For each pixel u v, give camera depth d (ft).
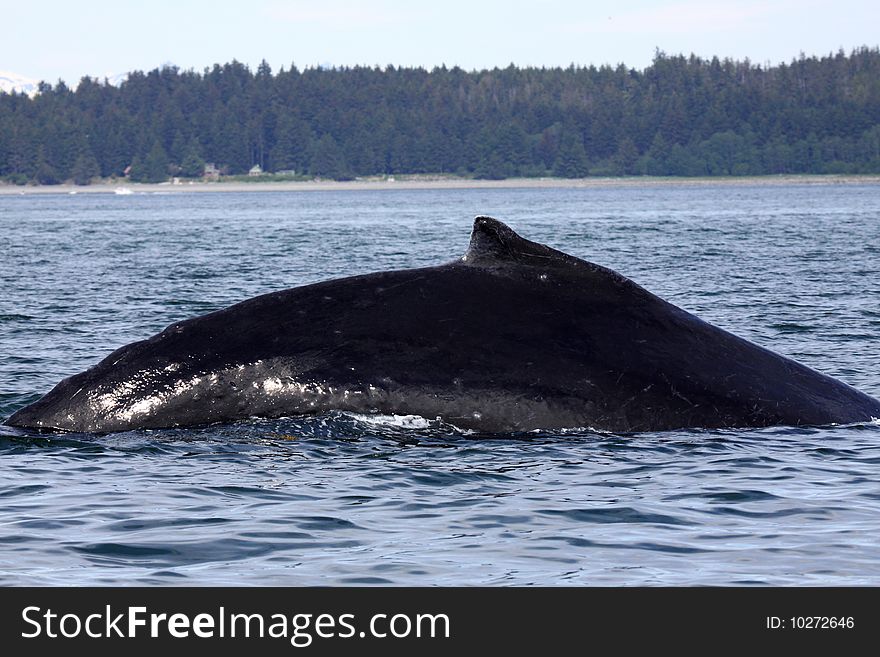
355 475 140.97
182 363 153.79
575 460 144.97
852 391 167.73
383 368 152.25
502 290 156.25
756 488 136.46
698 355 158.30
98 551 118.01
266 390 151.84
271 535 122.42
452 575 111.86
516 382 152.35
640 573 112.16
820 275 447.42
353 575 111.96
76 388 155.94
